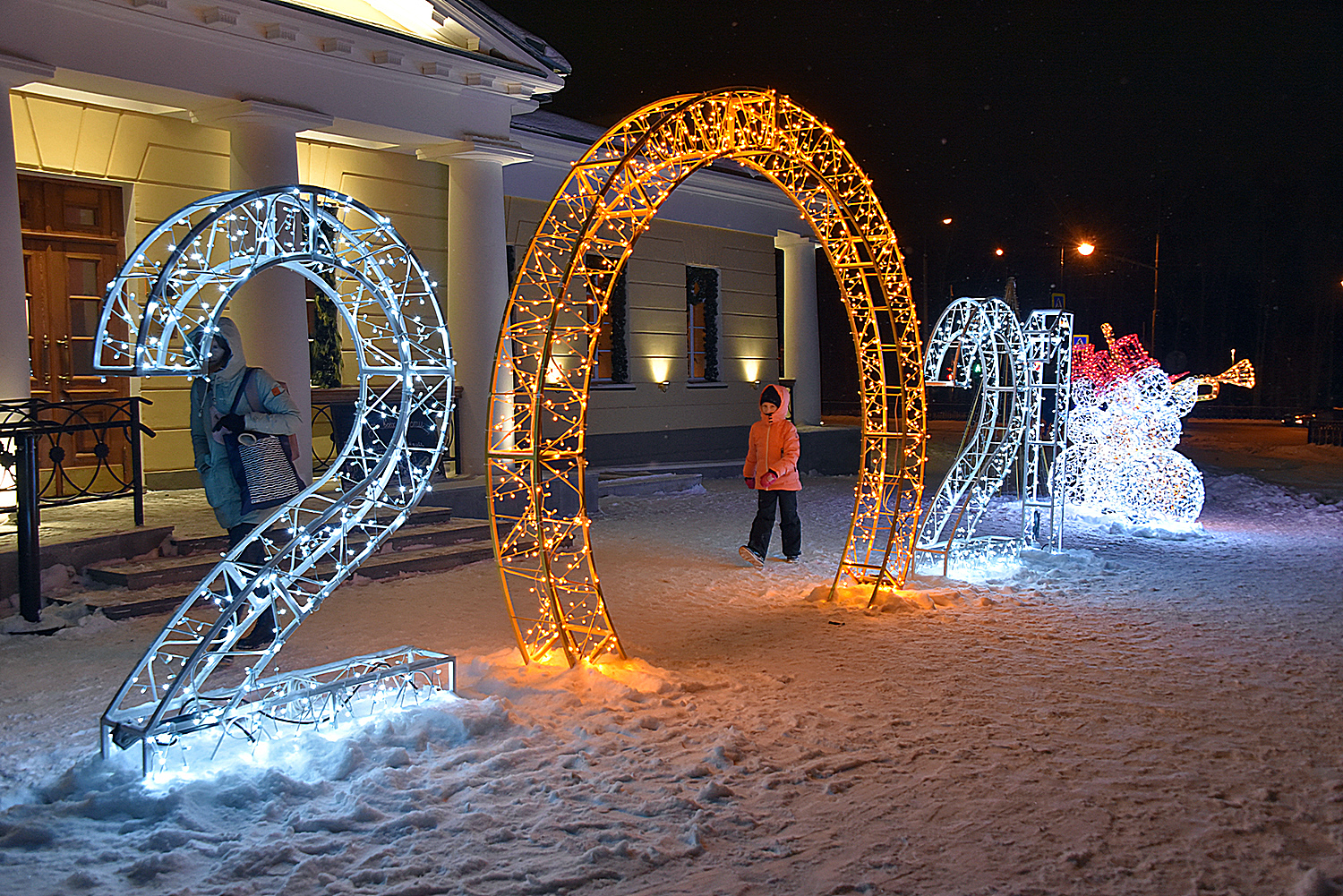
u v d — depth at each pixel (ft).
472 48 41.68
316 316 43.47
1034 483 35.47
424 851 12.17
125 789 13.41
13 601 23.94
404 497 18.51
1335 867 11.78
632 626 24.06
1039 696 18.29
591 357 20.79
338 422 41.39
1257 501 47.32
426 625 23.89
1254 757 15.30
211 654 15.72
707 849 12.32
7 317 29.32
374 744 15.40
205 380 20.39
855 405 168.66
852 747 15.69
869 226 26.63
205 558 27.53
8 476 29.58
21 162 33.53
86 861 11.96
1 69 28.55
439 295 46.09
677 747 15.67
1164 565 31.42
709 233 63.31
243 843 12.30
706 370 64.49
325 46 36.01
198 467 20.83
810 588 28.37
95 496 27.68
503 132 43.93
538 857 12.08
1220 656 21.01
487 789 13.92
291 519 17.54
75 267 35.65
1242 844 12.44
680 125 21.42
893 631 23.31
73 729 16.72
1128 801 13.69
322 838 12.49
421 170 45.47
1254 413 149.38
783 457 31.91
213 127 36.17
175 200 37.40
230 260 15.53
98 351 14.33
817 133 25.31
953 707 17.65
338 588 27.55
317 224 16.40
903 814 13.30
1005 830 12.83
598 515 44.04
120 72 31.27
